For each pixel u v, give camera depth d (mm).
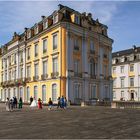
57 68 38281
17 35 50906
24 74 47156
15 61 51344
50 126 13445
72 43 38656
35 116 19391
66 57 37594
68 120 16234
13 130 12133
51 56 39500
